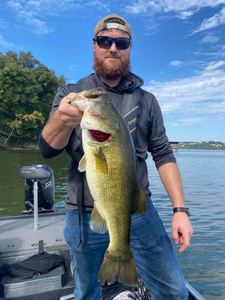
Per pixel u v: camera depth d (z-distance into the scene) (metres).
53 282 2.48
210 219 7.08
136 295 2.37
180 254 4.75
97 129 1.40
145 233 1.85
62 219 3.94
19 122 42.69
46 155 1.71
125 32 1.93
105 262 1.51
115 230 1.52
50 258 2.68
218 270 4.18
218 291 3.63
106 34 1.88
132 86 1.99
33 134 46.38
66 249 2.96
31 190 4.23
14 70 45.31
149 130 2.07
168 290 1.84
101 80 2.01
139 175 1.96
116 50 1.87
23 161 22.98
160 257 1.84
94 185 1.47
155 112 2.06
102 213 1.51
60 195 9.39
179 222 1.80
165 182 2.01
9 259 2.71
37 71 51.78
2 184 11.84
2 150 40.12
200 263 4.41
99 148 1.44
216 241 5.40
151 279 1.91
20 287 2.38
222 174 20.55
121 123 1.49
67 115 1.39
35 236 3.23
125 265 1.53
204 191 11.79
